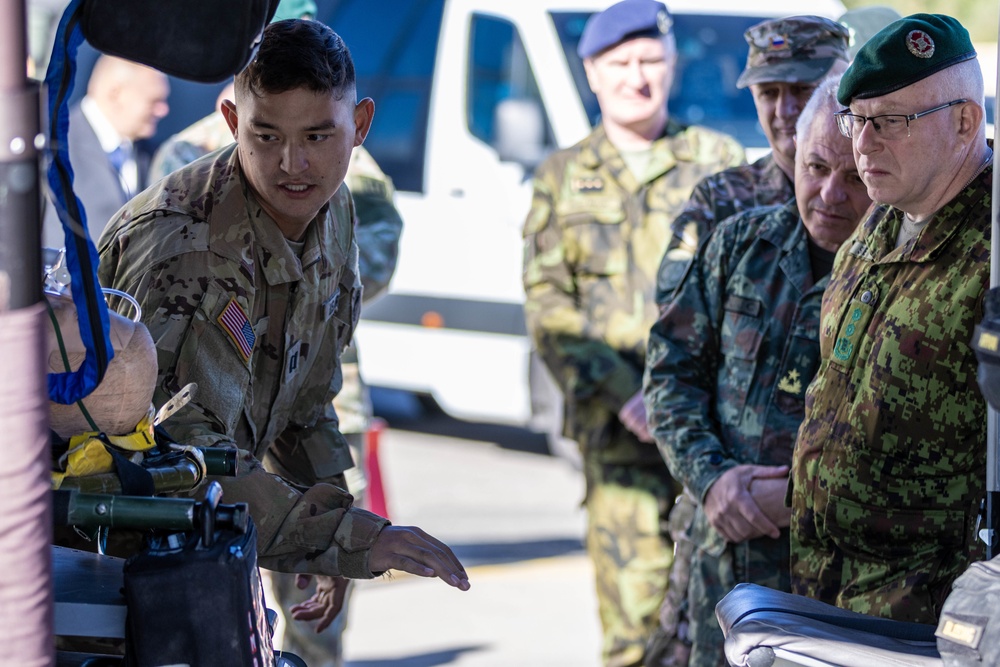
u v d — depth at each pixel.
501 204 19.73
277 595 10.17
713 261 8.26
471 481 19.34
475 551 16.34
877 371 6.21
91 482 4.98
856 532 6.35
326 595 7.71
